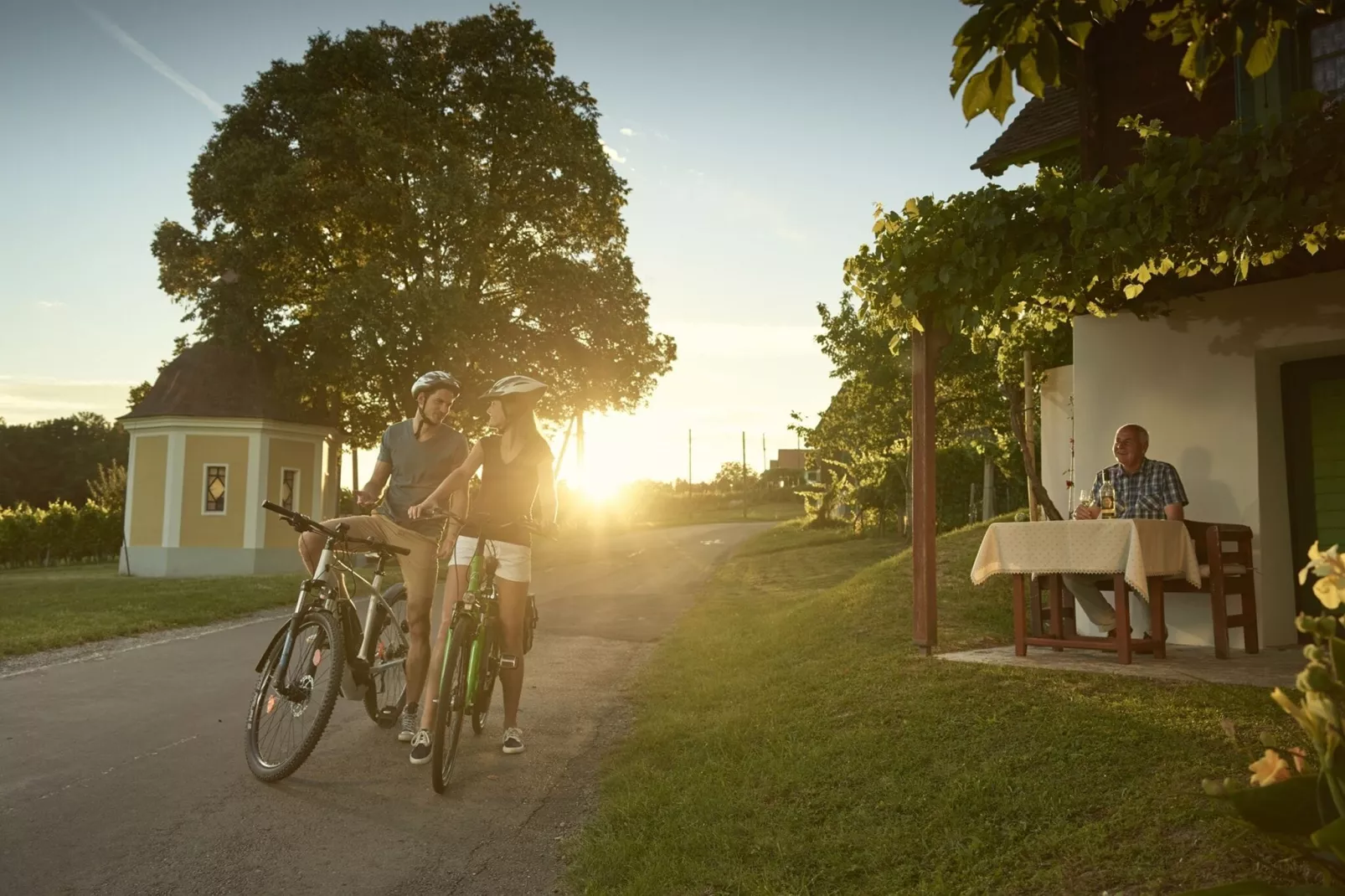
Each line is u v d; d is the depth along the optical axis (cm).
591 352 2817
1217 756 391
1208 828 320
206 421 2702
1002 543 668
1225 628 657
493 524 532
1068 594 816
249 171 2556
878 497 3083
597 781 506
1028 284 599
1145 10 820
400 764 527
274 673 502
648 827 421
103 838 407
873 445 2841
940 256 644
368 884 370
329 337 2517
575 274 2742
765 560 2505
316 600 526
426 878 377
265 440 2744
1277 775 181
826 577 1864
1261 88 748
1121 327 856
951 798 396
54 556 3650
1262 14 278
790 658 780
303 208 2561
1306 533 792
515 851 407
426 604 571
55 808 442
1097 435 865
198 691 726
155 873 373
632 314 2891
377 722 605
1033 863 335
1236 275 668
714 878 363
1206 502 798
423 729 519
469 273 2627
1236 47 282
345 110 2564
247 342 2716
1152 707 477
